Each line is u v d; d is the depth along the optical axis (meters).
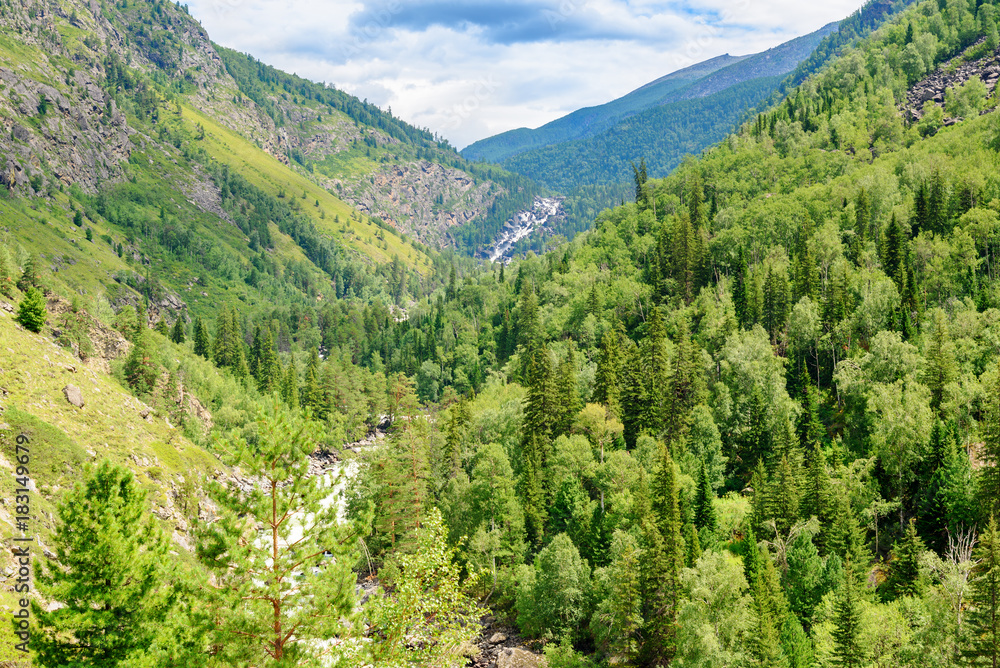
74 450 80.06
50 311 161.50
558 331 187.12
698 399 114.12
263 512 31.23
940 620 53.00
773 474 92.50
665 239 191.12
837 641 58.12
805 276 144.62
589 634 78.75
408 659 34.09
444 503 96.25
